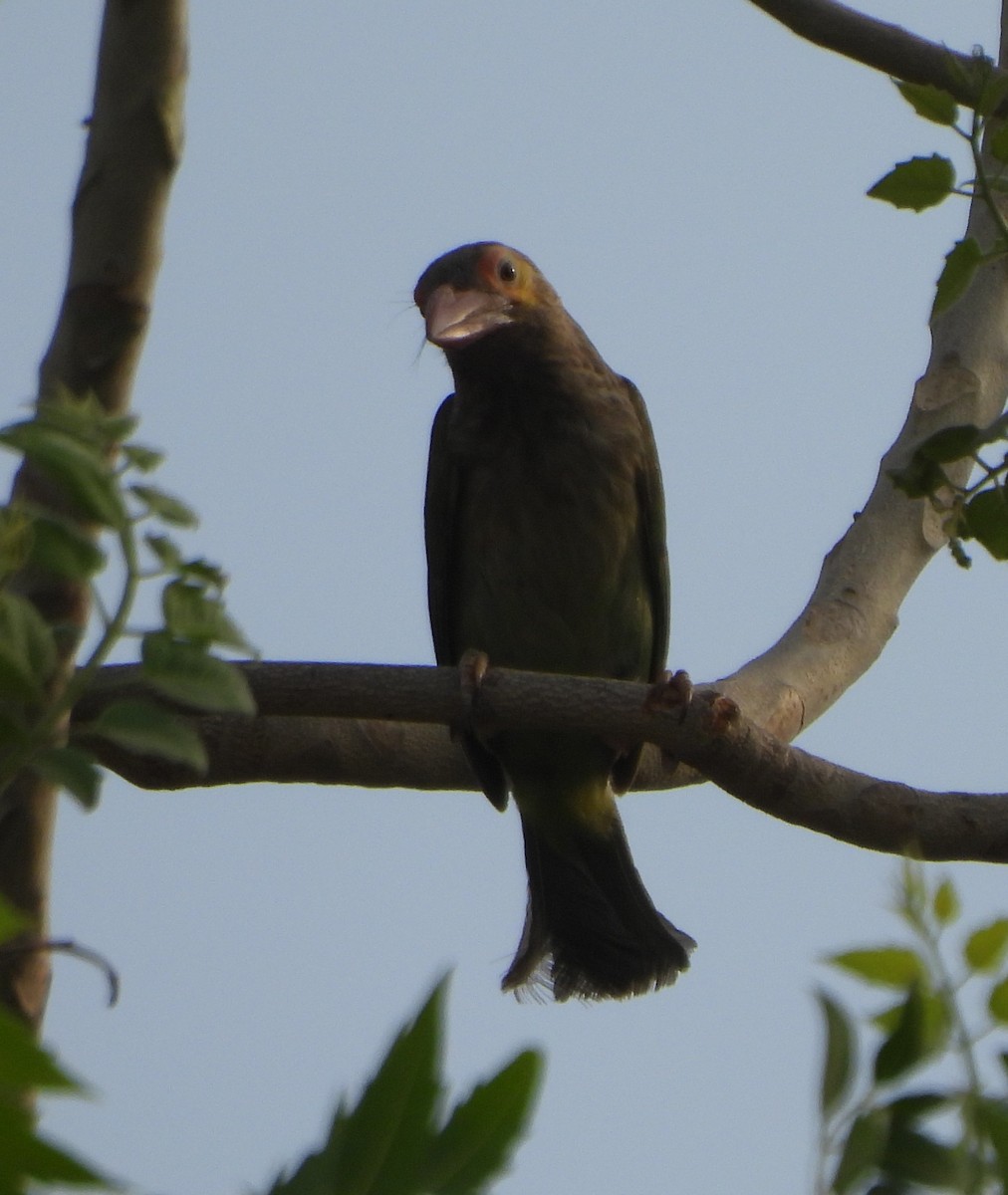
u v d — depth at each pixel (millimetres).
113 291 7234
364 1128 2566
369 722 9125
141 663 3518
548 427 11250
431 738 9398
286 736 8859
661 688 7742
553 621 11406
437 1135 2557
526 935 11578
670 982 11320
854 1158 2875
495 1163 2545
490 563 11391
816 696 9688
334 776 9078
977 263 5914
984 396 10234
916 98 5824
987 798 7629
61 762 3389
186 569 3586
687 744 7680
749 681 9531
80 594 5535
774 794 7633
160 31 7281
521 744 10859
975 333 10344
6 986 6137
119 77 7293
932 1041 2980
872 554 10273
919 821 7559
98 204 7273
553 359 11297
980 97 5852
